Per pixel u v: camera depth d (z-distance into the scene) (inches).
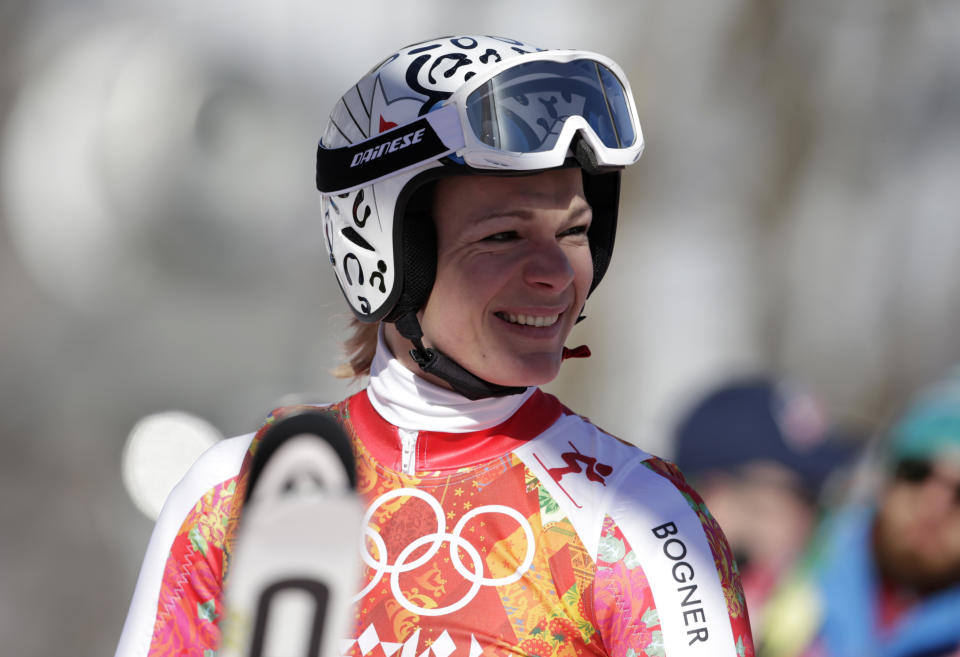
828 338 1341.0
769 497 401.7
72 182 1379.2
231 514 234.4
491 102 218.2
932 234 1375.5
